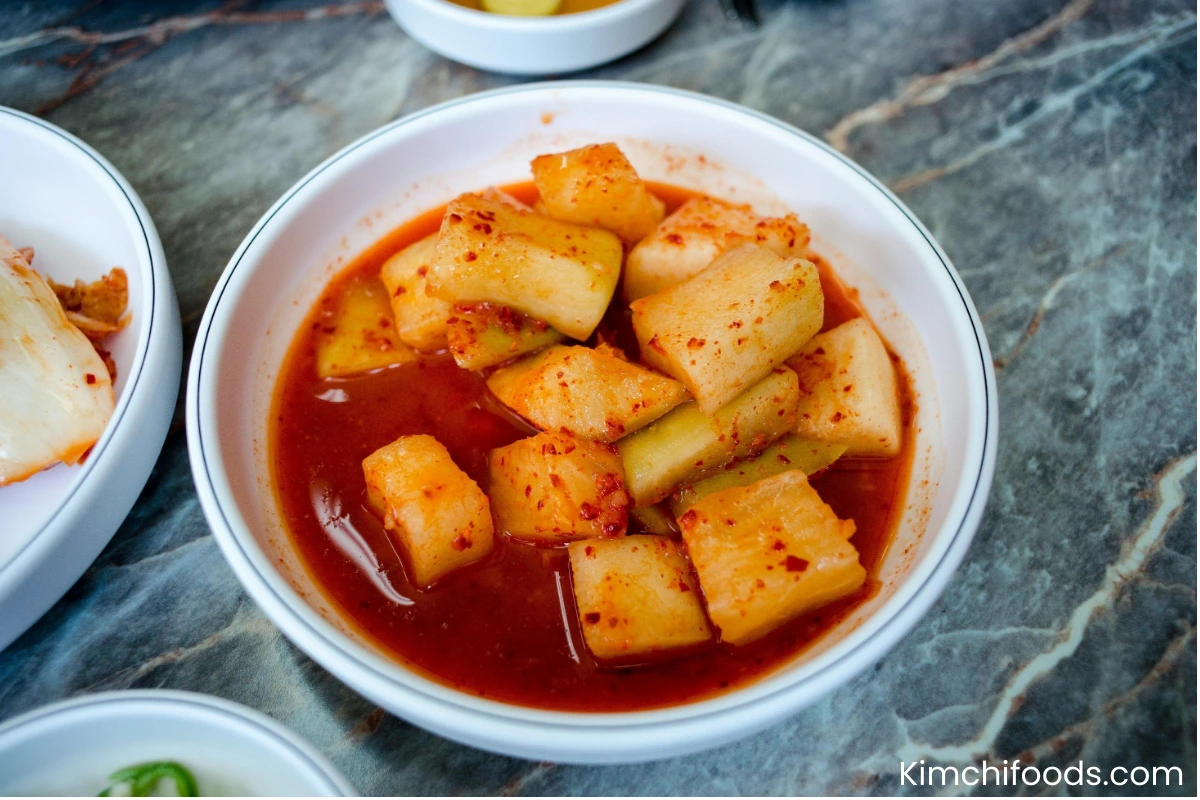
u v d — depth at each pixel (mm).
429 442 192
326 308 219
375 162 222
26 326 203
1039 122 266
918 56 282
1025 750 180
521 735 153
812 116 269
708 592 173
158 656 187
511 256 196
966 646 190
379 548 190
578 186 208
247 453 192
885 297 215
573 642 181
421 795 175
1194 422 216
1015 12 292
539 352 207
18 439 197
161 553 198
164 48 281
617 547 182
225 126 264
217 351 188
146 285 201
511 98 228
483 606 184
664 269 211
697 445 188
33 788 163
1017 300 234
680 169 238
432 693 156
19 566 174
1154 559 199
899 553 186
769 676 175
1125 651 189
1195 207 249
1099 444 213
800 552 173
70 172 230
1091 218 248
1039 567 198
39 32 284
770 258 194
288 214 209
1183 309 233
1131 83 273
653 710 160
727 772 179
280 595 162
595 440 188
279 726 161
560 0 277
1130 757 180
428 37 262
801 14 293
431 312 207
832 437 196
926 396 202
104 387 205
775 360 190
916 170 258
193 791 163
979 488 173
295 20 290
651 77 277
